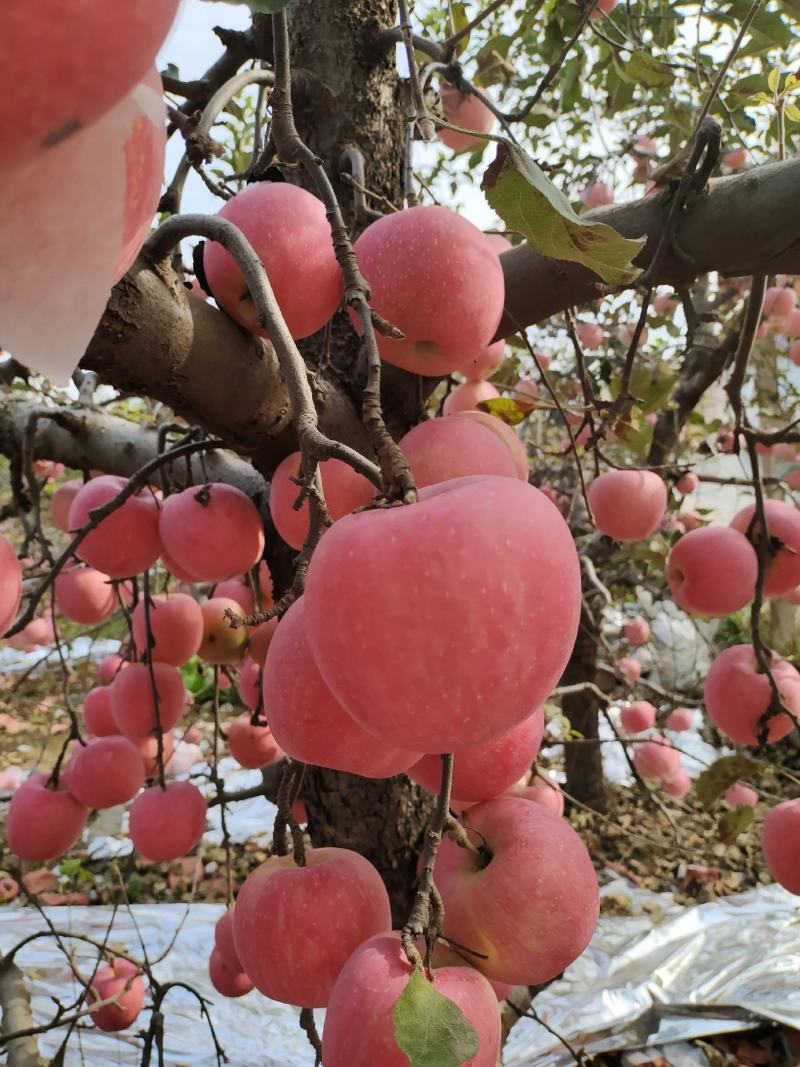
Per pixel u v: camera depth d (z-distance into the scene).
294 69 1.47
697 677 5.76
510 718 0.57
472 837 0.96
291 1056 2.54
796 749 4.95
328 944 0.88
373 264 1.00
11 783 4.32
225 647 1.94
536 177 0.72
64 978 2.83
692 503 4.68
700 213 1.26
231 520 1.31
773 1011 2.80
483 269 1.00
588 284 1.37
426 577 0.53
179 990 2.84
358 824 1.53
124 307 0.98
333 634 0.55
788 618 2.45
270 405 1.19
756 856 4.09
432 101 1.39
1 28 0.21
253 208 1.00
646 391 2.03
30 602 1.27
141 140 0.30
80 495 1.49
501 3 1.32
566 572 0.57
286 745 0.75
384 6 1.51
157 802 1.80
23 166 0.25
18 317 0.29
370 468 0.58
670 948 3.22
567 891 0.88
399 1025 0.57
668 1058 2.71
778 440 1.58
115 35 0.22
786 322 3.29
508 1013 1.62
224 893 3.81
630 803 4.63
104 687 2.20
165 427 1.67
